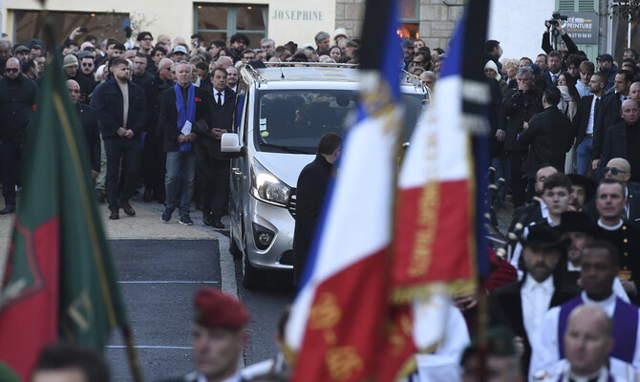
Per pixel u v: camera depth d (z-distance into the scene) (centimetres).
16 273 446
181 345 1031
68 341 418
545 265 656
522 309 660
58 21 3145
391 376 380
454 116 401
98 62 2241
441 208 393
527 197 1659
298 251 1003
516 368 475
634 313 623
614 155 1403
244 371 522
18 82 1719
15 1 3155
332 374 375
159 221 1708
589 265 620
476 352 474
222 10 3191
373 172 383
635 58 2169
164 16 3169
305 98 1338
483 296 415
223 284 1288
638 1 2086
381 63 388
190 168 1681
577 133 1684
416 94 1322
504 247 748
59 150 460
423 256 388
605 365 567
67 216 457
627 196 1006
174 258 1439
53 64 462
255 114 1320
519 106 1747
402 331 383
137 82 1872
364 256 379
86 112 1672
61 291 454
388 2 388
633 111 1381
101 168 1867
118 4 3156
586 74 1852
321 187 991
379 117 386
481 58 403
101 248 466
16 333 441
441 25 3072
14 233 453
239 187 1353
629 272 766
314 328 378
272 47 2283
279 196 1218
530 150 1644
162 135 1831
